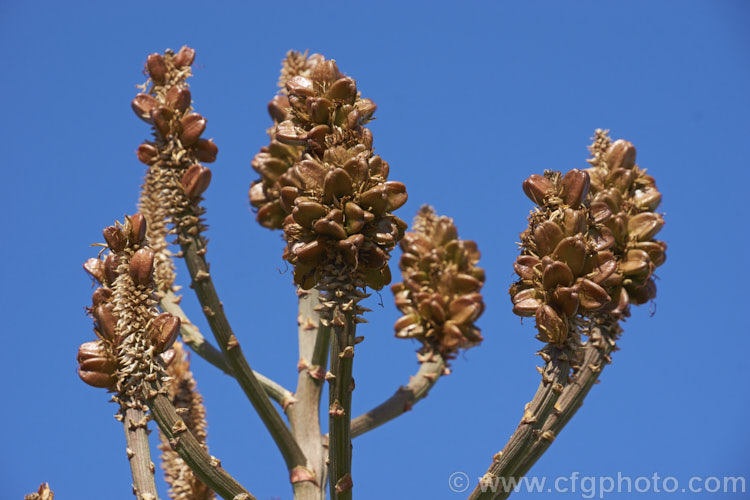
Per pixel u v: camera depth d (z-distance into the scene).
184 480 5.16
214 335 4.91
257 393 4.99
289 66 6.11
